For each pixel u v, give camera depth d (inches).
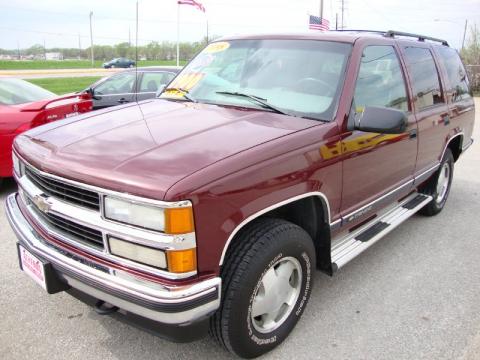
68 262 95.9
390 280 150.6
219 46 156.0
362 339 119.1
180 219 83.4
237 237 99.8
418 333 122.3
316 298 137.9
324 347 115.3
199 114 122.1
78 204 95.1
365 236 143.7
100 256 92.4
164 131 108.4
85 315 125.3
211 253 89.1
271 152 99.9
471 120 223.8
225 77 142.4
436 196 201.9
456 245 180.5
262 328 108.8
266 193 96.7
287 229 104.7
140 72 339.0
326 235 121.3
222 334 99.3
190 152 95.3
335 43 135.3
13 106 217.6
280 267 108.7
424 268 160.1
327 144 113.6
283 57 137.6
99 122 120.0
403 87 155.9
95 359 108.7
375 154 133.6
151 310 86.4
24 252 108.3
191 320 88.2
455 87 204.2
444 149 193.6
